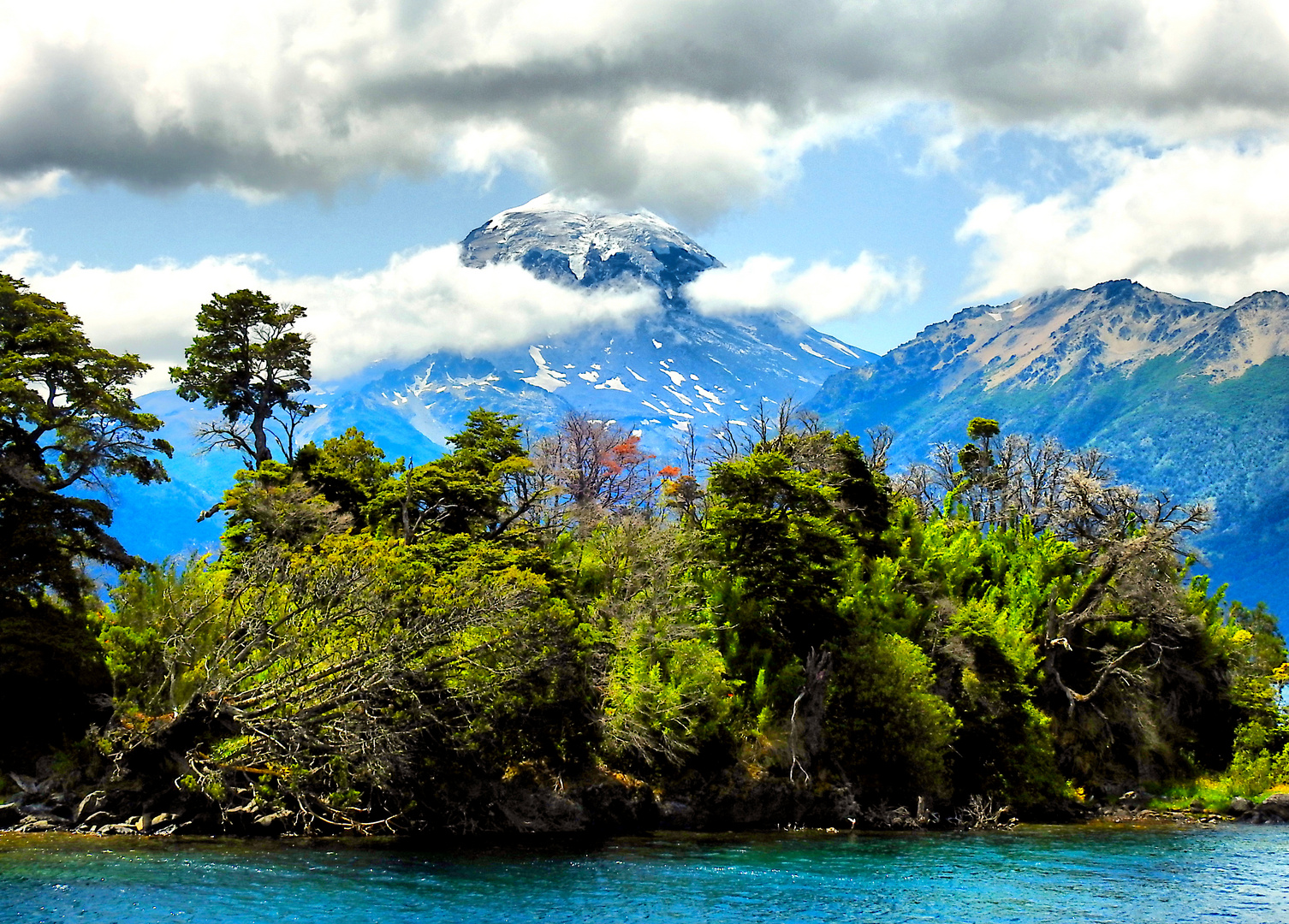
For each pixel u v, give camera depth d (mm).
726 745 70500
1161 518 90375
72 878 48062
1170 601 90688
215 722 55500
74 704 61031
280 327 95938
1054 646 89812
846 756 73938
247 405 95188
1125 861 63438
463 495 83500
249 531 77375
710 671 71312
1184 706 94688
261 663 56656
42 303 68125
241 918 44219
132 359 69062
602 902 49500
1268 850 68062
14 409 63250
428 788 60750
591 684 66188
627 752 68375
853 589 84125
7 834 54906
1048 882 56906
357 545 62438
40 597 63062
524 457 98375
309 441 89312
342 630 59781
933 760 74938
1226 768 91750
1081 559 96812
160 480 68750
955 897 53281
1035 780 80625
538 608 63844
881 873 57906
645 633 72562
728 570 80312
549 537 89875
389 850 56562
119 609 66500
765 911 49531
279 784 57188
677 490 105875
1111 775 87688
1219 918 50469
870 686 74625
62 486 66125
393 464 91250
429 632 57531
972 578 99188
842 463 96812
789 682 75688
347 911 45719
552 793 63438
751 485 81438
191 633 60438
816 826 71062
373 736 55344
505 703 60844
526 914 47000
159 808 57781
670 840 63906
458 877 52094
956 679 81875
